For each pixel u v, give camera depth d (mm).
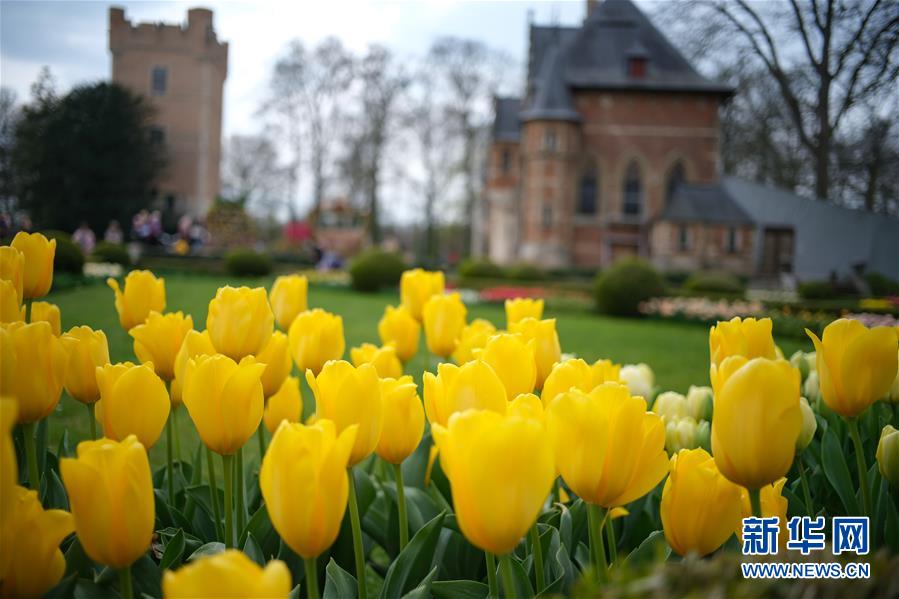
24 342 1345
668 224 38375
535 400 1320
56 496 1824
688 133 41781
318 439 1073
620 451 1181
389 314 2744
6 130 16328
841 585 934
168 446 2098
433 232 58156
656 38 43312
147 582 1438
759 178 41719
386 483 2344
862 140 20141
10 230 12891
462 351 2188
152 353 2002
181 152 42875
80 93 25688
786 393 1115
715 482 1264
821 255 30047
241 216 33156
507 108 53531
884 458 1555
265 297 1824
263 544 1918
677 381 8195
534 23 50094
